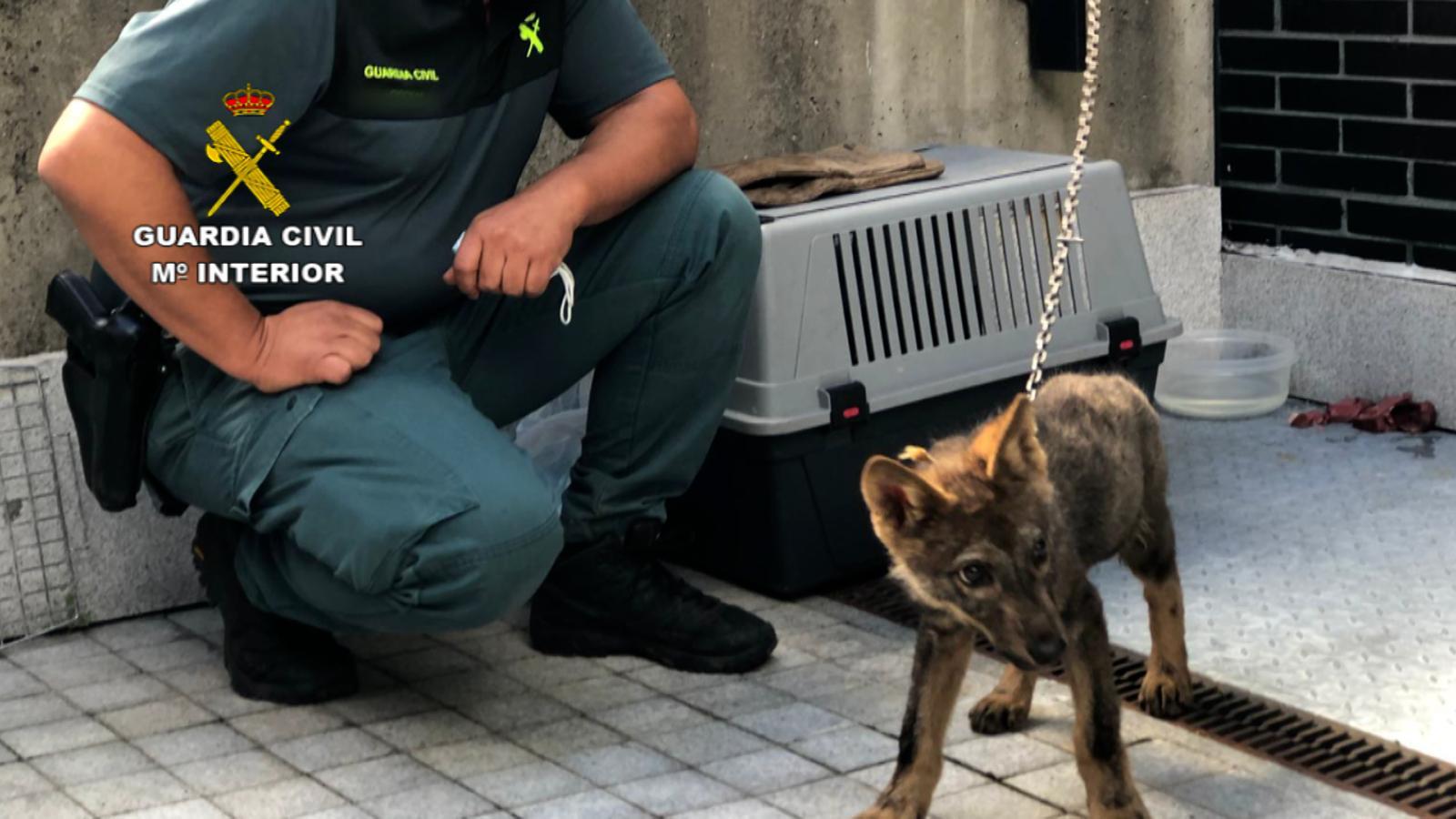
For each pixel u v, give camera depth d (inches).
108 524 180.2
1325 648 165.5
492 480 143.3
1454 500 202.8
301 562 150.6
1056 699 155.6
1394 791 137.7
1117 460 138.2
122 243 140.0
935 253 186.5
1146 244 243.6
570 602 169.2
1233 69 246.8
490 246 147.6
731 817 135.1
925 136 229.6
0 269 174.7
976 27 229.9
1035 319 193.8
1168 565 151.3
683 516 190.9
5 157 173.0
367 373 149.3
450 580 143.2
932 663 127.8
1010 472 118.8
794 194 183.9
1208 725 150.4
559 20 156.1
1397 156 228.7
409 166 148.3
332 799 140.3
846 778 141.5
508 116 154.6
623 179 157.4
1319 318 240.4
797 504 179.5
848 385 177.9
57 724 156.0
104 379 151.3
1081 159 136.9
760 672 164.6
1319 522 198.4
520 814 136.6
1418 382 230.2
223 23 138.2
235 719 156.7
